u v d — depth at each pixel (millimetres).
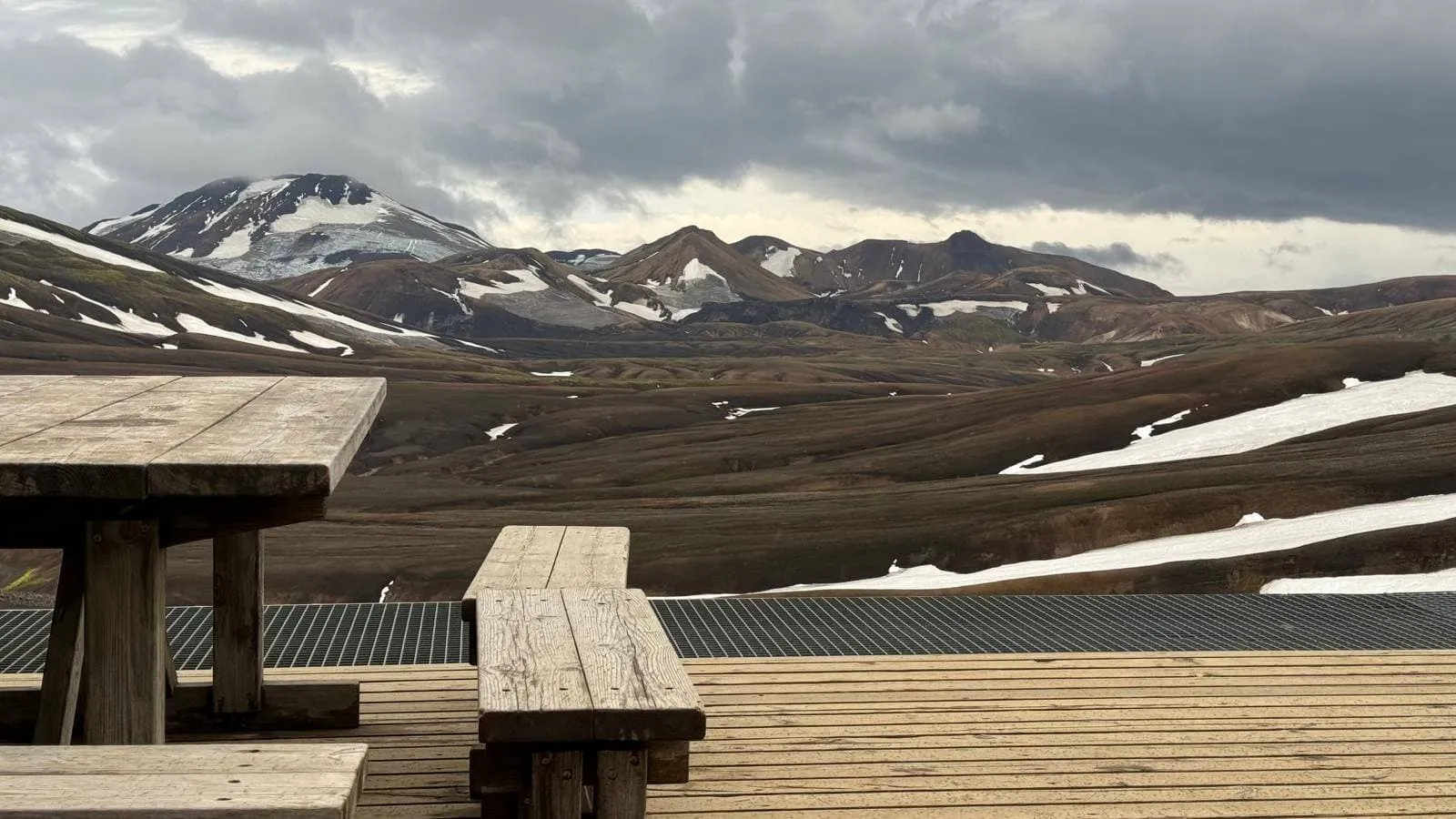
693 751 5070
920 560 40656
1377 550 31750
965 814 4438
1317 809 4516
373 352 154625
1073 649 6930
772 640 7133
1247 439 60062
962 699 5852
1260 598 8516
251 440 3471
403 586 38656
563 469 67812
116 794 2590
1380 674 6359
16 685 5887
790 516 47906
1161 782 4773
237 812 2520
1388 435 55000
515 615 4164
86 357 103750
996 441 65125
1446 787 4746
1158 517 42062
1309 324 195875
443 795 4570
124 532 3418
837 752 5082
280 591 38031
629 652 3697
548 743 3275
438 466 69938
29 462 3002
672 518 48875
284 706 5262
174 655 6719
